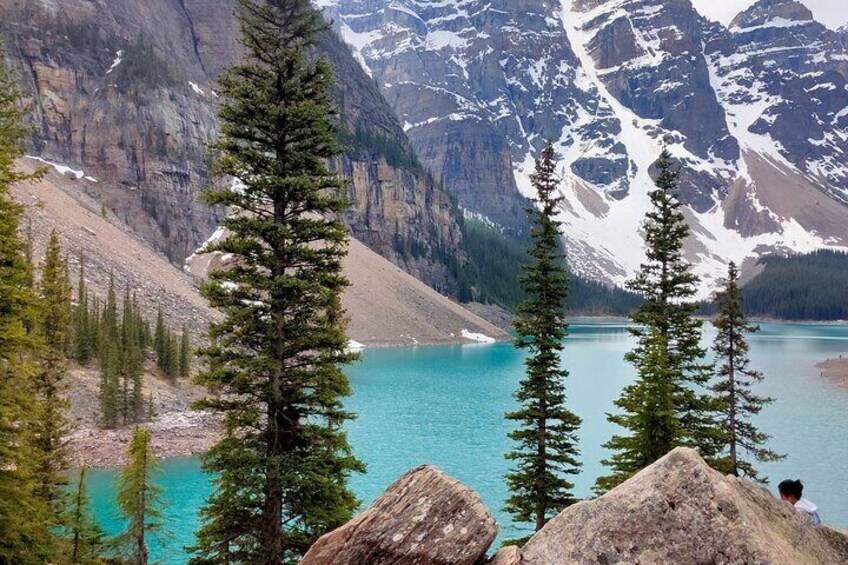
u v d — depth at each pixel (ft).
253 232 70.64
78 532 90.84
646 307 105.60
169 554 131.64
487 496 175.22
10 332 60.70
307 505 68.49
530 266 98.68
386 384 380.37
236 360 68.80
